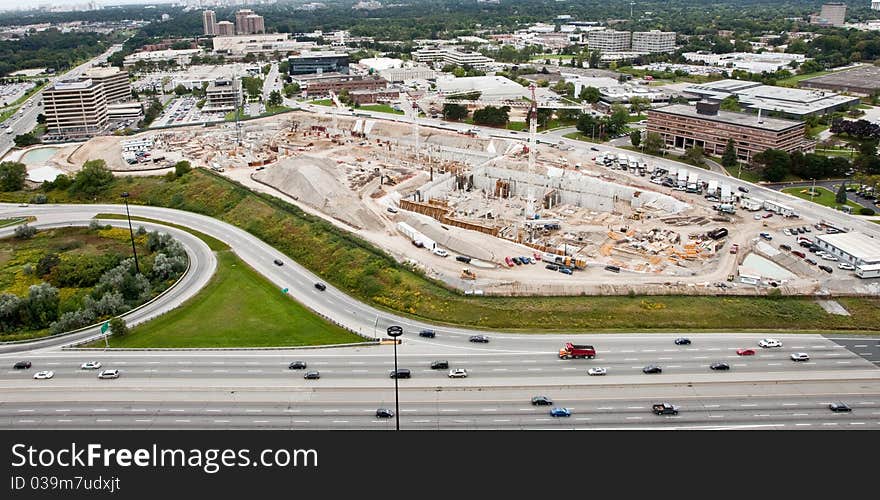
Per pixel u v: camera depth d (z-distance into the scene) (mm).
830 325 178500
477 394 141375
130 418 133625
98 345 167000
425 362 156125
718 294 193250
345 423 131000
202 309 188125
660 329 173750
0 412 136250
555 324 176375
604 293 194500
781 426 129375
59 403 139625
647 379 147125
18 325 186625
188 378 149500
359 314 185125
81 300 198875
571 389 143375
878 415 133250
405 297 192625
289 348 163500
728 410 135000
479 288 196750
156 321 180250
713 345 163875
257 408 136875
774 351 161000
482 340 166125
